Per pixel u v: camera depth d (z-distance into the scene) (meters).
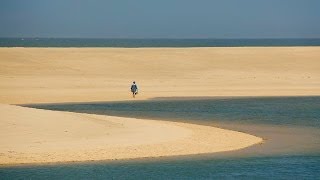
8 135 57.72
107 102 104.31
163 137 61.62
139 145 57.47
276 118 83.12
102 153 54.22
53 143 56.25
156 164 51.62
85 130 62.34
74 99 107.75
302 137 66.75
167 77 145.25
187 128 70.19
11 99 106.81
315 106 98.12
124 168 50.03
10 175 47.16
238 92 119.25
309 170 50.12
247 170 50.03
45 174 47.59
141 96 112.31
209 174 48.41
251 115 86.38
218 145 60.34
